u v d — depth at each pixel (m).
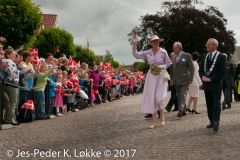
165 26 42.28
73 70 12.90
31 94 9.62
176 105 11.42
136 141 6.33
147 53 8.12
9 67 8.54
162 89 7.97
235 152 5.35
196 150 5.53
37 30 21.86
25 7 20.19
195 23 42.38
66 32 36.47
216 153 5.31
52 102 10.56
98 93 16.16
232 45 42.91
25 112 9.18
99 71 17.27
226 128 7.59
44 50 34.84
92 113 11.45
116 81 18.98
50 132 7.45
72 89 11.96
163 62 8.06
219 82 7.37
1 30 19.77
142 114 10.70
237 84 14.77
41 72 10.07
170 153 5.35
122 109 12.56
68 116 10.73
